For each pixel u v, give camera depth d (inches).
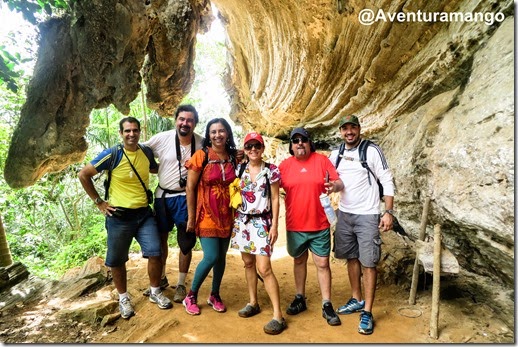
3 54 228.7
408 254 180.2
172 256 249.0
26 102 287.9
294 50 275.3
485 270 147.3
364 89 228.5
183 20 316.8
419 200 169.6
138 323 150.4
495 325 130.0
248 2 291.1
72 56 280.4
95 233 470.3
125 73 295.0
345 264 221.3
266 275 138.4
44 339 143.5
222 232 146.9
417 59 191.3
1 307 176.1
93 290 190.2
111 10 263.6
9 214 470.9
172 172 163.5
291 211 145.3
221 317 148.8
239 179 142.7
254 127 486.3
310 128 330.0
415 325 136.5
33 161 291.3
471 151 130.2
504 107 119.9
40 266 414.9
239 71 427.8
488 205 120.3
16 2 222.5
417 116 191.8
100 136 620.7
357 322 140.9
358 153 142.9
